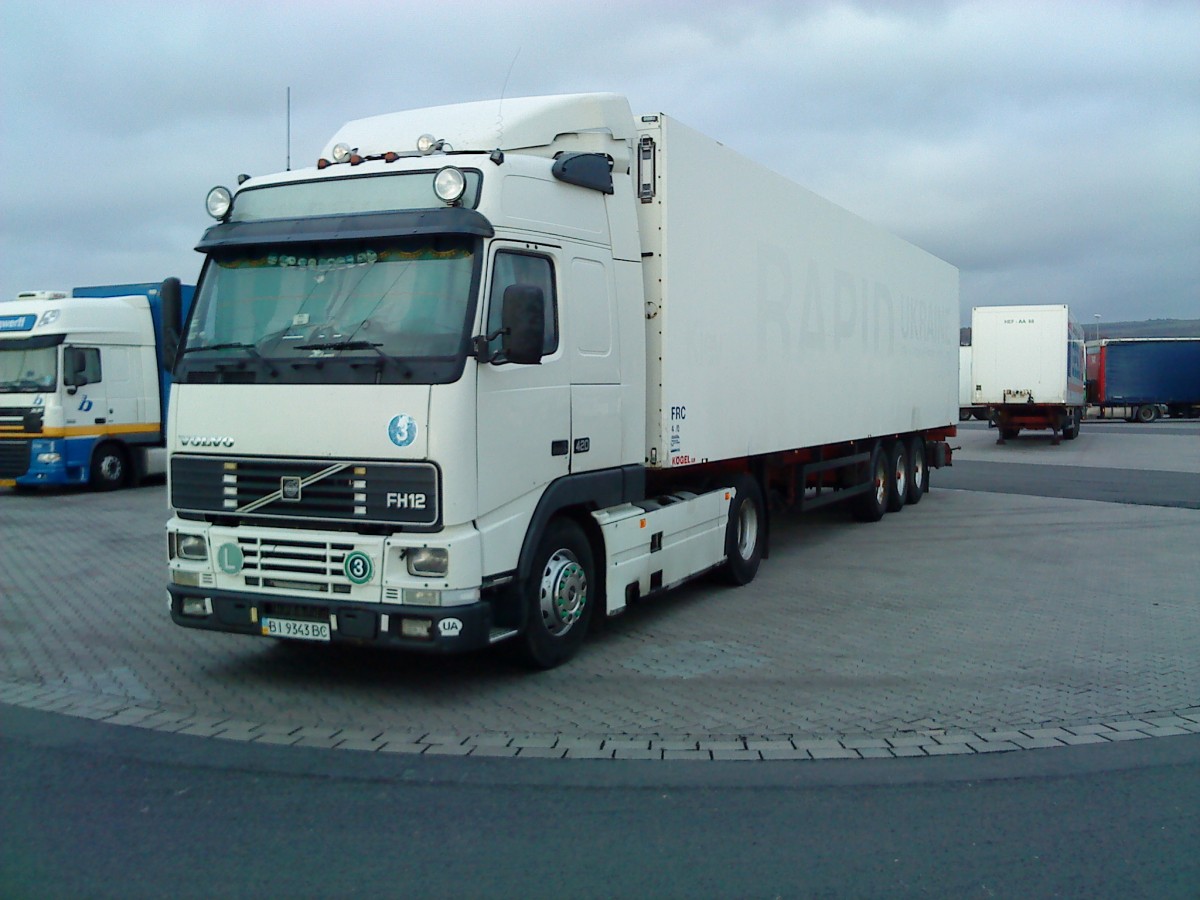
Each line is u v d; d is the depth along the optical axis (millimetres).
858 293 13117
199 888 4039
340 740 5840
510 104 7609
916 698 6684
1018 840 4547
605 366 7562
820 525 15000
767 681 7059
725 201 9320
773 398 10492
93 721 6160
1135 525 14945
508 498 6559
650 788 5133
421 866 4246
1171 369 54094
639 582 8109
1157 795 5090
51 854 4344
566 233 7152
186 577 6758
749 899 3982
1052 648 7977
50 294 19109
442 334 6215
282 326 6570
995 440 38156
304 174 6949
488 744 5785
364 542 6215
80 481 18312
